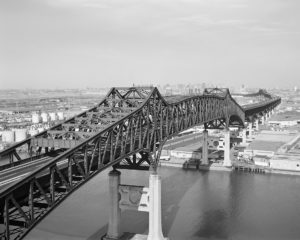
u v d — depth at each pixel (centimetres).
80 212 9612
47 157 6700
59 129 6950
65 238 8088
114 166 7931
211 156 17050
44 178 5172
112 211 7850
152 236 7712
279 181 13275
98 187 11950
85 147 5425
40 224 8825
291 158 15325
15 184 4116
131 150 6944
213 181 13250
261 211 9850
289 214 9625
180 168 15588
